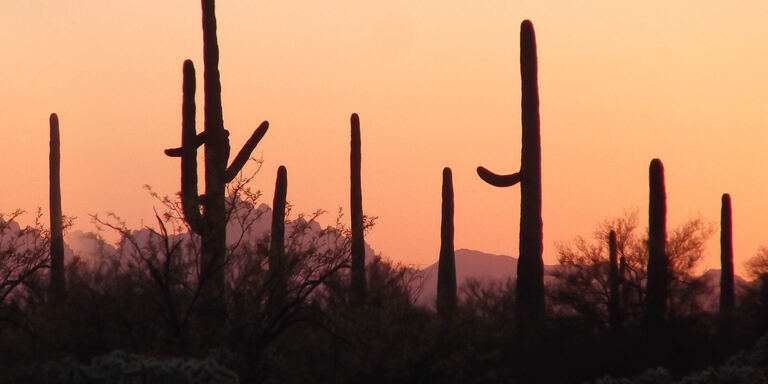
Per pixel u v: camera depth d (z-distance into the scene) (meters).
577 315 92.38
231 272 78.38
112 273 78.62
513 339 89.44
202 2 90.44
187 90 89.69
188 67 89.88
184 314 77.00
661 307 91.12
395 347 73.44
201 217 78.94
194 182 89.00
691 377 74.25
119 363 61.91
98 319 75.38
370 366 72.62
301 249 78.19
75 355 75.06
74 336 75.25
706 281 92.62
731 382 71.81
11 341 75.75
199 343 74.88
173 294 77.44
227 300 76.12
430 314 79.44
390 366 72.69
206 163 86.88
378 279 81.44
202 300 76.69
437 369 73.19
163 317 74.94
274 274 76.50
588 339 88.31
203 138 89.31
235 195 80.00
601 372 86.12
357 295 81.31
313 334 75.00
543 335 89.25
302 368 73.94
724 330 90.00
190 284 78.06
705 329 90.38
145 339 75.38
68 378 64.12
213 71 89.94
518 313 92.75
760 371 73.62
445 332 73.88
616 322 92.19
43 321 76.50
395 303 76.62
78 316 75.69
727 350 88.69
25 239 88.56
